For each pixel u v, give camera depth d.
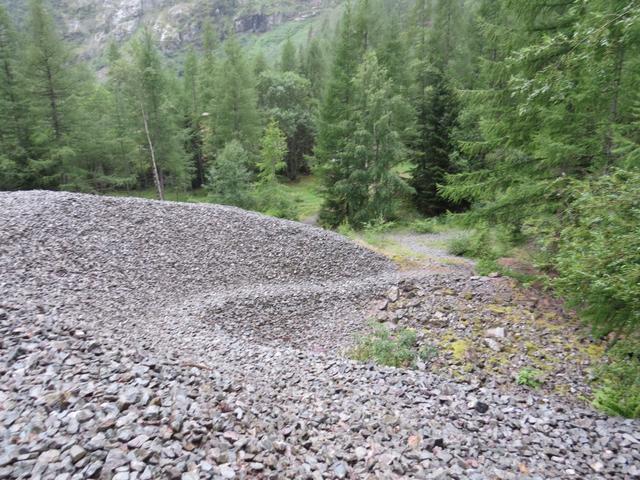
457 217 10.84
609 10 5.14
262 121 39.53
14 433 3.40
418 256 15.23
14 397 3.92
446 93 22.59
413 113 24.86
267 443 3.94
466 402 5.57
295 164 40.97
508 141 9.64
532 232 8.55
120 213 13.59
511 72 8.85
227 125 34.75
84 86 32.34
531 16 9.02
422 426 4.74
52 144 27.48
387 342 8.16
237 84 34.31
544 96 7.63
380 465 3.89
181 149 34.19
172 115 34.09
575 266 4.34
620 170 4.33
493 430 4.84
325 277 12.84
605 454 4.43
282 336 9.52
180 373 5.13
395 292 11.01
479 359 7.61
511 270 11.19
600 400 5.72
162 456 3.33
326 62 45.56
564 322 8.50
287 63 50.19
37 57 26.33
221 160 24.33
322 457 4.00
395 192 22.91
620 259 3.86
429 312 9.77
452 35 33.88
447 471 3.86
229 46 36.62
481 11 19.39
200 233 13.63
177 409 4.06
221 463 3.49
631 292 3.74
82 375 4.44
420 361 7.63
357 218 21.98
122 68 27.53
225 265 12.35
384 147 21.52
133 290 9.97
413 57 34.91
